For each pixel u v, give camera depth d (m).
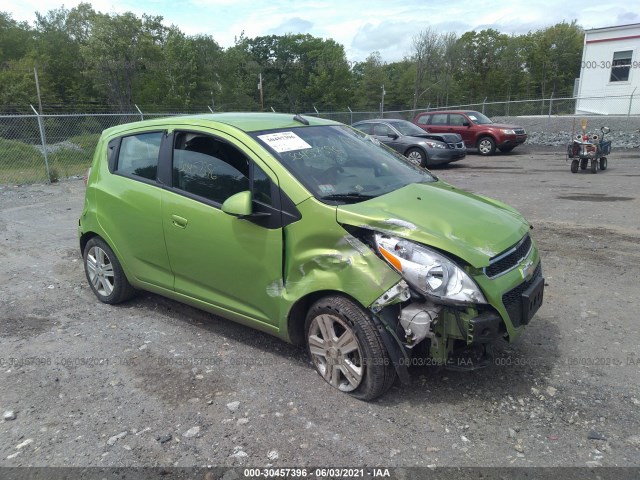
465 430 2.96
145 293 5.15
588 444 2.84
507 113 27.12
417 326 2.93
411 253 2.95
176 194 3.96
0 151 14.70
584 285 5.12
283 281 3.41
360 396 3.23
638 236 6.67
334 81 64.94
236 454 2.80
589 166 13.84
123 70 51.56
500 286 3.01
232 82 61.47
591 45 26.94
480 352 3.25
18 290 5.36
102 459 2.78
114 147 4.62
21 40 62.78
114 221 4.48
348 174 3.69
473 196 3.97
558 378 3.48
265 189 3.44
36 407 3.27
